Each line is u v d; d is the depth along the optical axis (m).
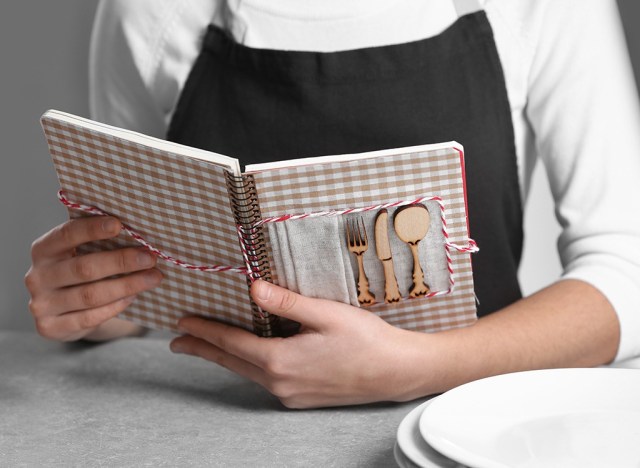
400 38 1.26
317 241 0.90
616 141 1.25
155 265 0.98
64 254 1.02
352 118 1.25
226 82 1.30
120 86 1.42
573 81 1.27
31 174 3.04
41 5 2.95
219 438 0.88
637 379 0.82
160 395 1.02
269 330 0.96
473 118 1.26
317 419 0.93
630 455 0.72
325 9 1.26
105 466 0.83
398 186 0.87
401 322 0.97
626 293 1.13
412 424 0.75
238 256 0.92
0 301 3.08
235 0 1.30
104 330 1.20
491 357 0.99
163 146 0.87
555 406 0.79
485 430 0.74
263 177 0.86
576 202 1.25
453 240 0.90
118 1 1.38
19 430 0.93
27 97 3.00
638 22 2.42
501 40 1.28
